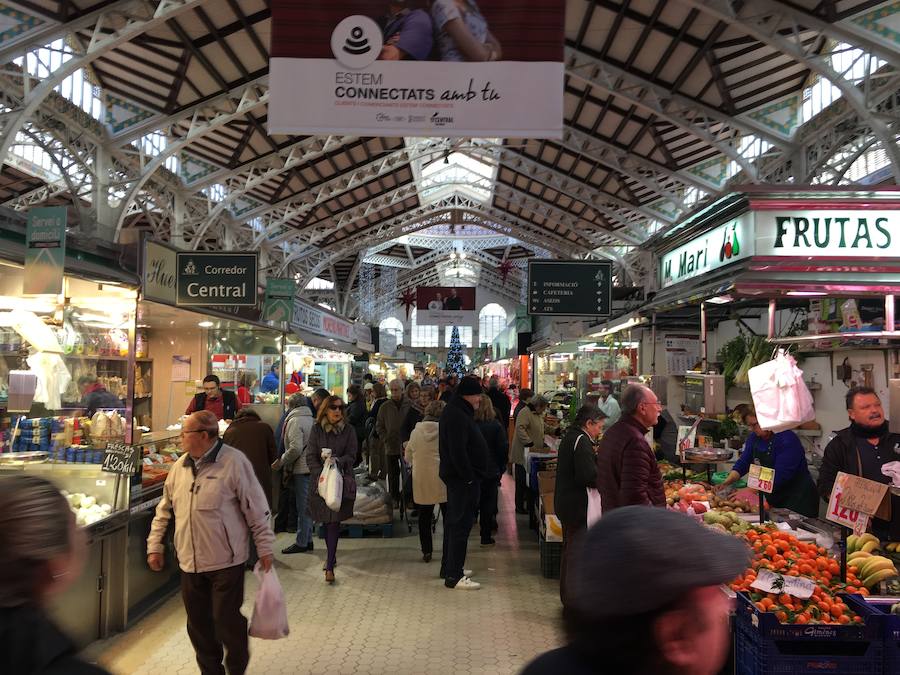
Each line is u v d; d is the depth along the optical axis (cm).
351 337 2177
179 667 386
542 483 602
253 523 352
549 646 420
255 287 701
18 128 1043
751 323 723
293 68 432
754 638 288
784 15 986
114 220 1452
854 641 280
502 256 4853
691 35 1171
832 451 385
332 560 557
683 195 2045
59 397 474
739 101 1365
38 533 101
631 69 1343
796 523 416
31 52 1104
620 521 92
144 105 1452
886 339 416
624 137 1716
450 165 2883
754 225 358
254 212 2291
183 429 346
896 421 347
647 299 548
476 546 699
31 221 390
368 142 2003
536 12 435
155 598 501
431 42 435
